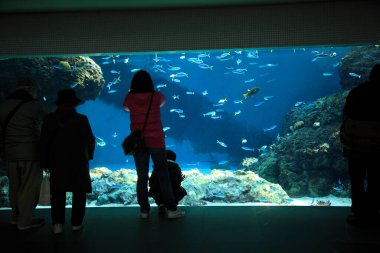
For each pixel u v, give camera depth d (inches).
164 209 215.9
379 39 242.2
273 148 651.5
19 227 185.8
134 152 202.2
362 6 243.0
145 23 254.4
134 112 200.5
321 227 180.9
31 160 188.4
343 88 674.8
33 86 200.7
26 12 257.1
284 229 177.2
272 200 427.5
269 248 146.9
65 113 183.0
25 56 261.6
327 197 539.2
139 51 254.8
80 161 181.3
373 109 175.8
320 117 601.9
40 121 194.9
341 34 244.2
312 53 1391.5
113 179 485.4
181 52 259.9
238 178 439.2
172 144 1547.7
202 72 1521.9
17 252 146.9
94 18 256.8
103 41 256.8
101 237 168.1
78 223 181.6
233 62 1505.9
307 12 245.9
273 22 248.1
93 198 465.4
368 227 179.0
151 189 214.4
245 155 1494.8
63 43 258.5
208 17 251.1
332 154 549.6
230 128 1529.3
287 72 1505.9
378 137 174.1
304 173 565.0
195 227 182.9
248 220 196.1
